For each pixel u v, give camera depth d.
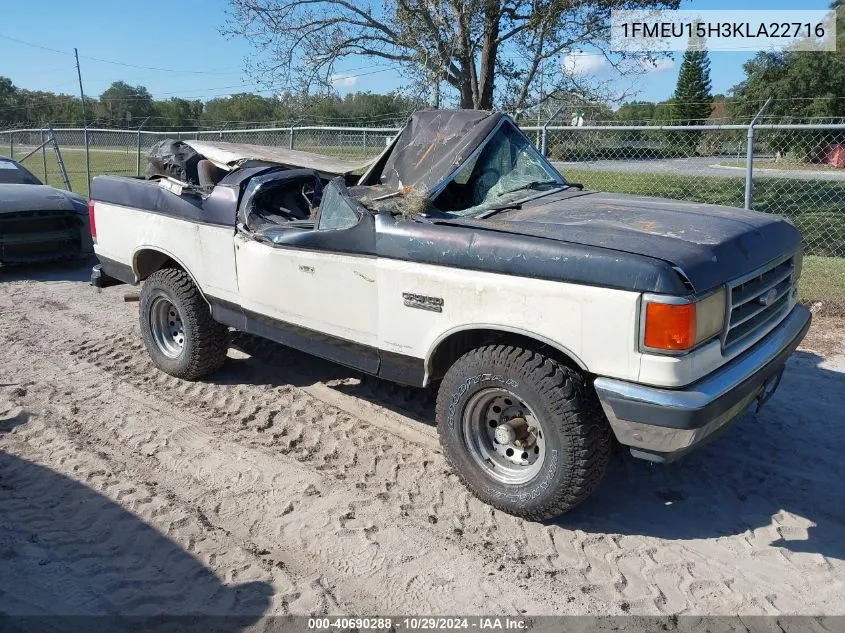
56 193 9.48
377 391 5.25
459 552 3.41
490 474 3.71
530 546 3.46
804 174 17.50
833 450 4.38
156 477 4.07
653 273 3.03
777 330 3.89
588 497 3.73
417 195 3.97
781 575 3.25
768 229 3.79
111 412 4.93
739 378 3.30
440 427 3.82
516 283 3.36
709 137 16.91
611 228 3.51
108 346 6.31
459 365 3.66
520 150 4.64
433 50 13.20
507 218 3.88
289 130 11.20
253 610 2.98
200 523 3.60
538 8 12.92
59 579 3.16
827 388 5.30
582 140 13.34
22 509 3.71
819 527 3.62
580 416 3.31
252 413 4.90
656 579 3.23
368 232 3.92
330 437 4.57
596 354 3.19
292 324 4.45
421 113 4.65
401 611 3.00
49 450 4.38
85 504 3.77
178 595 3.07
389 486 3.99
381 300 3.90
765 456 4.31
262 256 4.50
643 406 3.09
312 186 5.12
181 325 5.50
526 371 3.39
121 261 5.66
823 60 26.30
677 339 3.02
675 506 3.81
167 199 5.14
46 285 8.73
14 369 5.73
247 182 4.75
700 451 4.37
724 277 3.22
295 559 3.34
